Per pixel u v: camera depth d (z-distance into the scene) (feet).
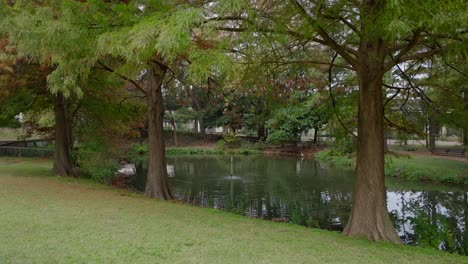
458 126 31.14
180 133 147.23
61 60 20.71
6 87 39.29
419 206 43.45
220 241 18.79
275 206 42.45
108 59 28.68
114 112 52.60
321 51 33.35
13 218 21.85
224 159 100.83
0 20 20.95
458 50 18.97
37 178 43.52
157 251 16.56
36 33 19.39
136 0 19.29
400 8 13.56
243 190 53.06
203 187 55.67
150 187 39.11
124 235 19.10
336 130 36.29
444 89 30.35
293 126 111.86
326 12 20.26
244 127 131.75
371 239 23.93
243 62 26.14
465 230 33.06
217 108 132.16
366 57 24.84
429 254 19.95
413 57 24.23
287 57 30.27
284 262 15.74
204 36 17.24
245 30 19.21
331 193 50.72
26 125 68.03
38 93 46.01
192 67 15.28
